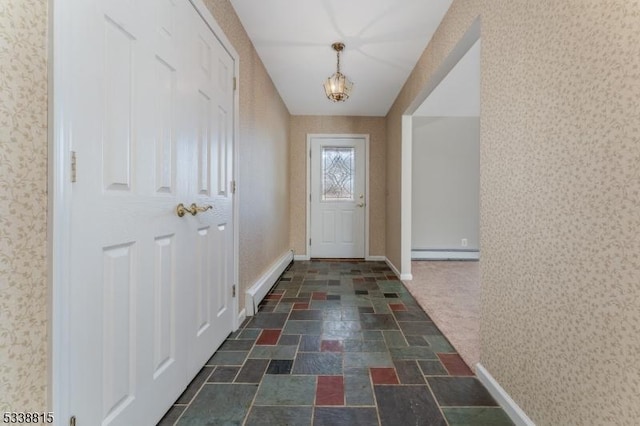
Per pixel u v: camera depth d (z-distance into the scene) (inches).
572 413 36.1
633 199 28.7
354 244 182.9
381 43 96.8
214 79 67.1
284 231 160.1
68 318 31.1
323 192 183.5
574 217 35.9
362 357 67.1
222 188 72.3
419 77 107.5
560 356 38.2
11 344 26.7
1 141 25.6
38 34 28.5
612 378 30.9
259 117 106.9
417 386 56.6
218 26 68.6
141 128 42.4
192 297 57.5
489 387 54.8
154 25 45.1
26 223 27.7
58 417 30.0
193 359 57.9
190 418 47.9
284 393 54.2
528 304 44.7
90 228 33.8
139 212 42.1
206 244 63.7
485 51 57.7
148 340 44.3
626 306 29.4
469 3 66.1
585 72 34.0
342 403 51.7
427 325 84.7
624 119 29.4
